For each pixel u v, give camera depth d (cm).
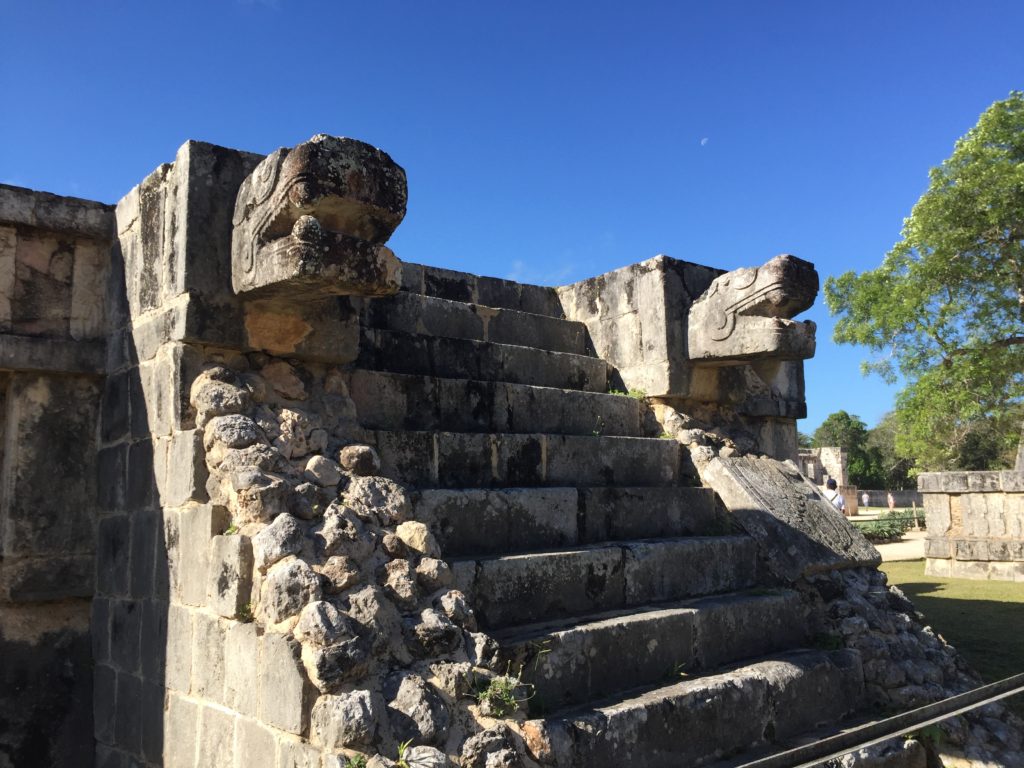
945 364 1653
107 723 401
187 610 339
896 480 4050
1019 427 1717
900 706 456
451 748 273
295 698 268
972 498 1180
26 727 399
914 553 1582
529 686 316
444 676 289
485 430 487
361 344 468
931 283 1622
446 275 604
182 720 335
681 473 561
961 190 1535
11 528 402
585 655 364
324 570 301
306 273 326
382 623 292
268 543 303
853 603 496
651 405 586
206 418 355
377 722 262
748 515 523
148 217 405
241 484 324
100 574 420
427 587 325
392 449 413
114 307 435
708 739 371
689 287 591
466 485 441
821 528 532
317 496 336
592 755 321
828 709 432
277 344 386
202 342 367
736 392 609
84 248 444
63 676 412
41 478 414
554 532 444
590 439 505
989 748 444
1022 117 1517
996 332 1589
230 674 305
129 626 387
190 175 369
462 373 515
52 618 416
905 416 1688
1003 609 828
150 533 375
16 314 416
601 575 423
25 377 417
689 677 398
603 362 606
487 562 376
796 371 682
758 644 453
